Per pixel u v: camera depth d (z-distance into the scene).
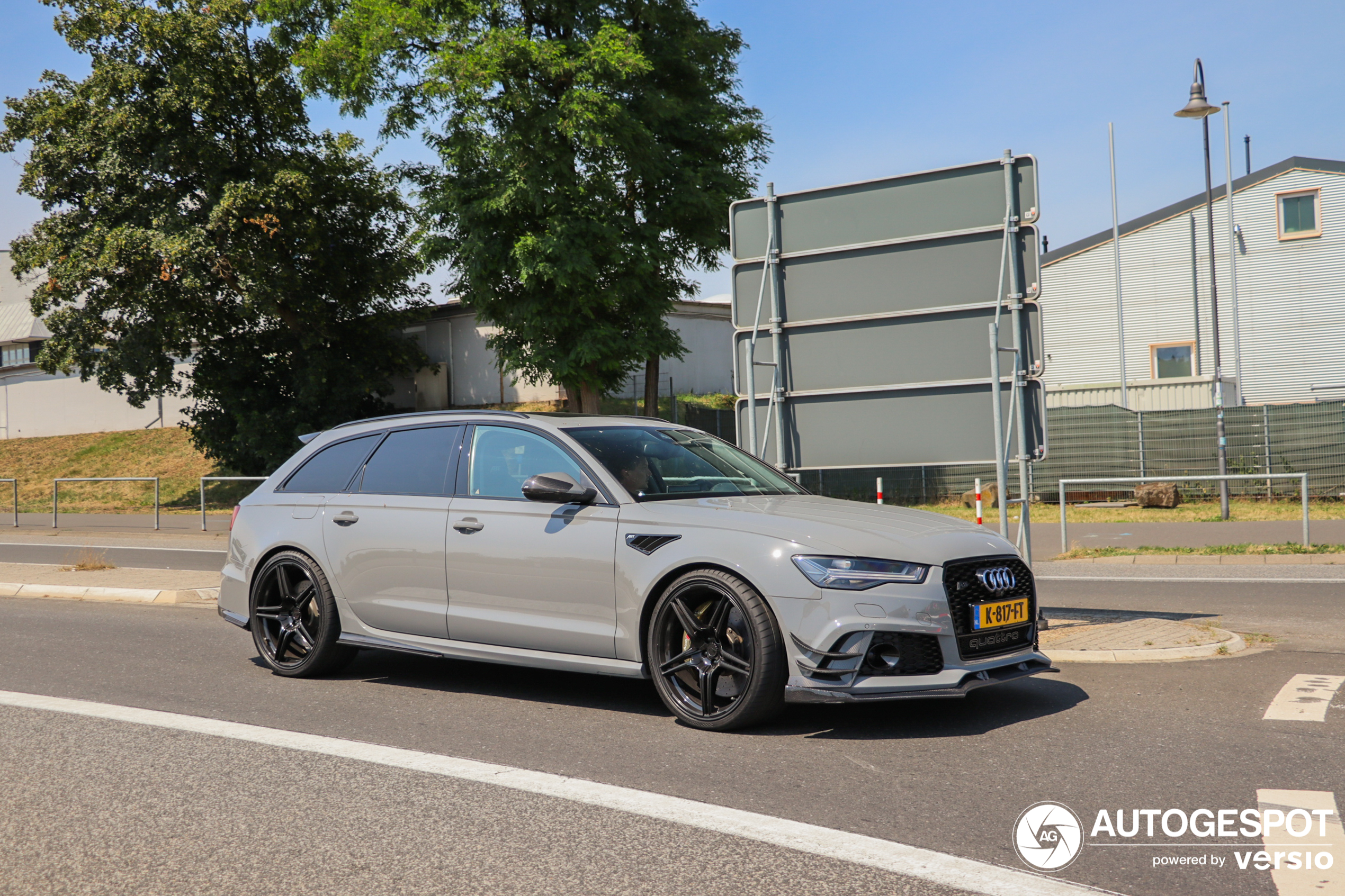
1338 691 5.56
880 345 8.15
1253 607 8.90
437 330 38.12
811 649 4.77
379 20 24.97
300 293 31.80
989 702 5.56
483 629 5.88
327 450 6.97
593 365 26.64
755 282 8.63
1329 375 30.38
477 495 6.07
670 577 5.26
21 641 8.20
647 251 26.23
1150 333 32.34
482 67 23.53
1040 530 17.95
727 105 28.75
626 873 3.26
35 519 27.05
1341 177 30.11
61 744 5.00
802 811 3.83
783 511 5.34
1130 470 22.92
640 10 26.50
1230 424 22.36
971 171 7.84
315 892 3.17
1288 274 30.77
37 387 47.47
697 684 5.20
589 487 5.64
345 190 32.62
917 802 3.93
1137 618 8.24
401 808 3.96
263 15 28.25
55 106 30.09
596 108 23.66
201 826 3.80
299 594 6.71
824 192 8.36
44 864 3.45
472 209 25.08
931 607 4.81
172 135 29.77
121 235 28.16
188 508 29.92
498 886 3.18
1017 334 7.60
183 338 31.33
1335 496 21.45
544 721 5.35
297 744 4.94
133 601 10.81
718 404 37.50
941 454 7.93
